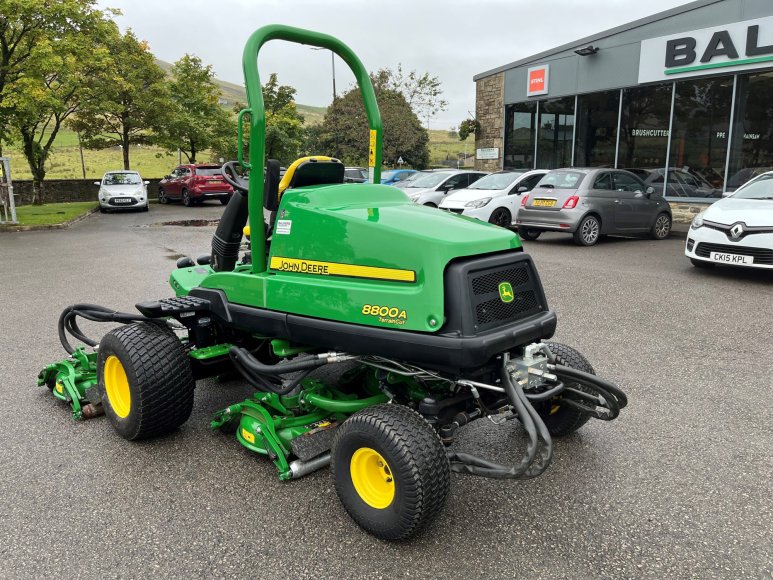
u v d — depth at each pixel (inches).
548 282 334.0
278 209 135.6
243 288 140.8
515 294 121.4
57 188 1074.1
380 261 116.0
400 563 106.3
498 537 113.9
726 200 355.3
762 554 108.4
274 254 135.7
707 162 598.9
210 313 151.9
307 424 137.3
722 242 329.7
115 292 318.0
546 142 770.2
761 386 184.7
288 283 129.6
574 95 714.8
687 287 318.3
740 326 246.8
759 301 287.1
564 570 104.4
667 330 242.2
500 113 827.4
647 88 637.3
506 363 117.1
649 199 500.7
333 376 190.2
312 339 126.8
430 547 110.9
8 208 757.9
